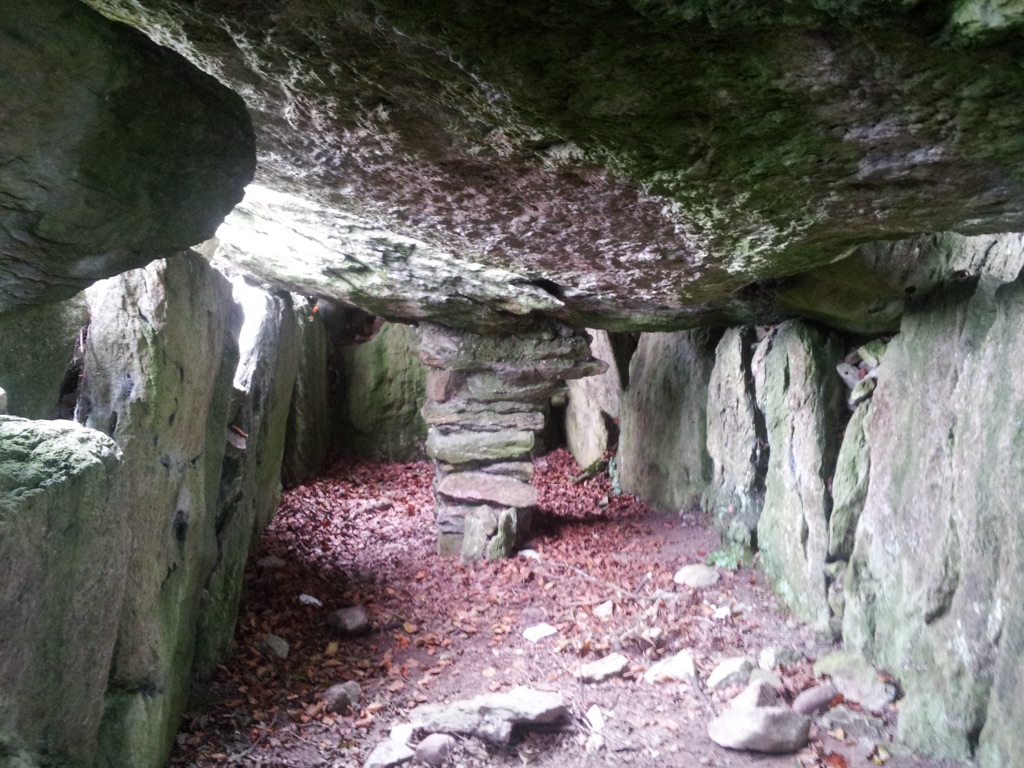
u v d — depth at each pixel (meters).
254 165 2.37
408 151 3.40
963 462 4.62
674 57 2.25
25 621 2.54
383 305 7.48
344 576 7.69
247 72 2.82
